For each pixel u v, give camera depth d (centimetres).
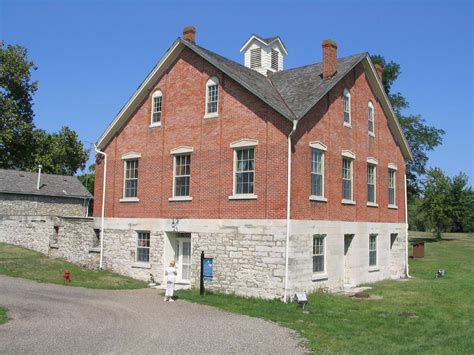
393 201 2894
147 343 1197
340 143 2330
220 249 2111
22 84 5116
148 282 2381
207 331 1348
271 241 1950
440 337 1361
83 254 2734
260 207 2000
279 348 1187
